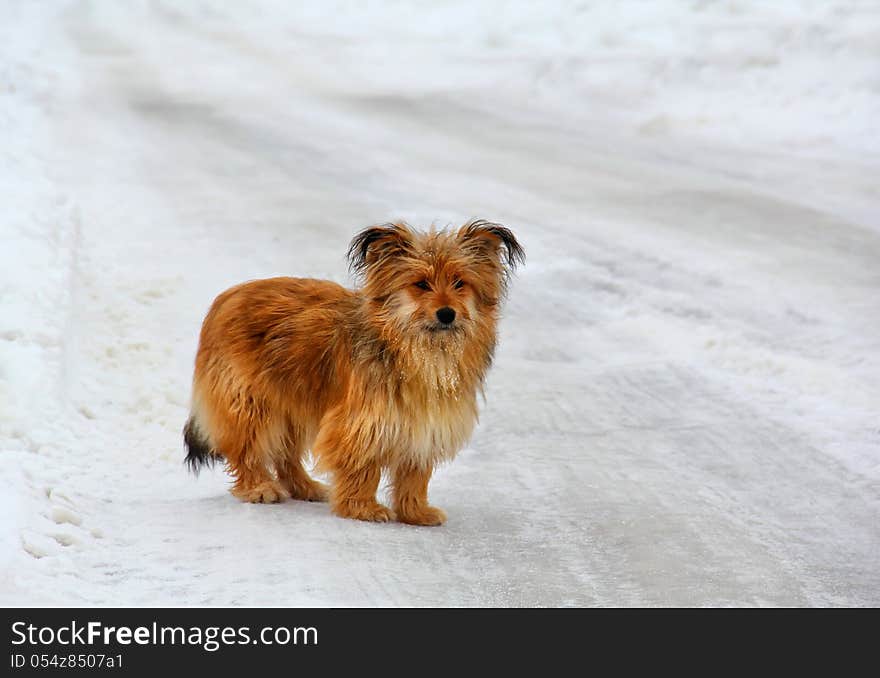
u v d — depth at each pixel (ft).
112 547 26.96
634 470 34.88
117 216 63.82
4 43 131.23
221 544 27.43
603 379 44.11
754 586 26.17
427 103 107.86
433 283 28.37
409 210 68.74
